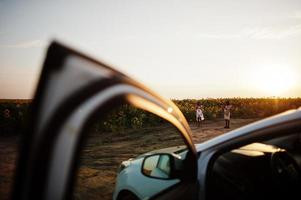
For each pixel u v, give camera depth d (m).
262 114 30.14
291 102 51.03
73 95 0.61
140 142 13.02
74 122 0.62
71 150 0.62
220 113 32.19
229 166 2.23
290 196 2.18
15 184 0.55
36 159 0.57
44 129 0.57
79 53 0.63
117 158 9.27
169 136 14.50
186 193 1.87
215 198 1.93
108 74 0.73
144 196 2.55
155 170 2.57
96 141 13.56
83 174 7.02
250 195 2.10
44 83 0.56
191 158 1.85
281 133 1.69
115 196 3.34
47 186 0.59
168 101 1.33
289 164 2.52
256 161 2.31
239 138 1.91
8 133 16.27
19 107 19.61
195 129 18.05
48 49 0.55
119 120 18.47
